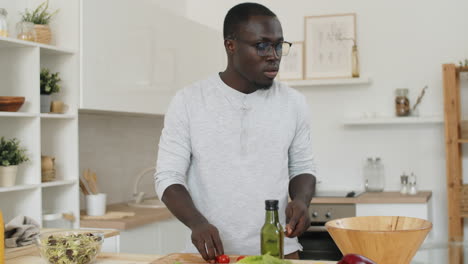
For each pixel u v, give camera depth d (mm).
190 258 1584
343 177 4586
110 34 3109
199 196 1854
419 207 3900
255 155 1809
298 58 4617
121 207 3600
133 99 3311
